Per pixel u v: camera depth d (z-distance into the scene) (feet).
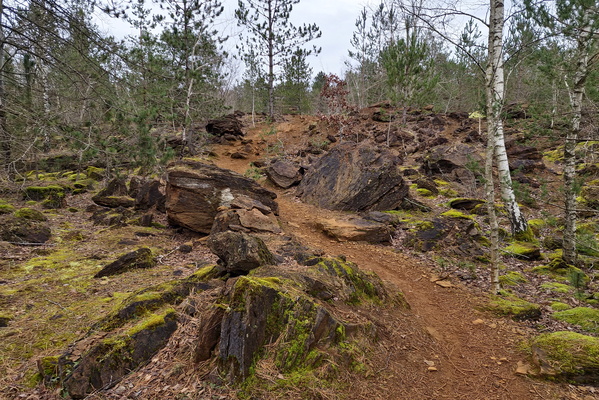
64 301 18.94
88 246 28.99
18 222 30.17
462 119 97.25
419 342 16.88
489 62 23.86
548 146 70.33
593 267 31.09
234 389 11.43
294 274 16.53
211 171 35.88
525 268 30.89
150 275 22.59
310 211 42.96
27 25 33.68
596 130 30.81
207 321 13.07
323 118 90.89
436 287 25.40
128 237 31.19
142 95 40.98
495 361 16.61
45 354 14.14
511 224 37.65
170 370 12.42
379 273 26.91
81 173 66.74
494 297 23.82
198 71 70.69
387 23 105.81
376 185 43.24
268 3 109.91
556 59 34.35
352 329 14.78
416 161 73.05
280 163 59.57
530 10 26.81
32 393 12.10
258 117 131.95
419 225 35.73
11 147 36.35
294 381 11.81
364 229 34.32
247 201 34.06
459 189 55.88
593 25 26.23
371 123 102.47
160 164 45.24
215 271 18.79
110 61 36.45
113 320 14.66
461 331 19.39
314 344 13.10
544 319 21.42
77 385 11.83
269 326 12.84
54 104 37.22
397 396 12.76
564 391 14.40
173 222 34.37
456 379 14.78
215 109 87.35
